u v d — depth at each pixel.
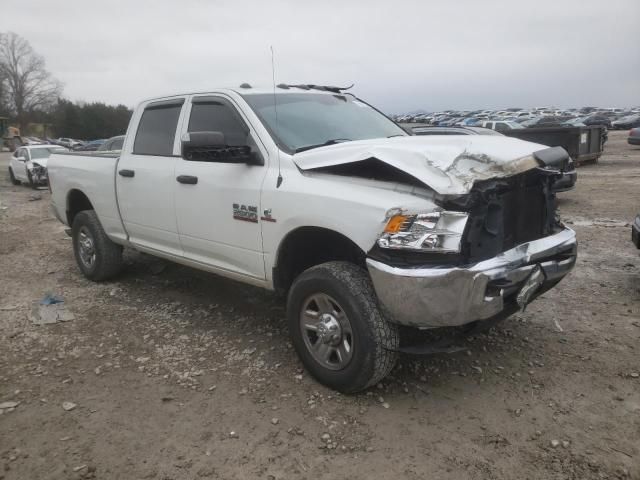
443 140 3.40
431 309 2.90
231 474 2.74
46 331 4.54
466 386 3.53
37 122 90.50
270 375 3.71
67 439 3.04
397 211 2.95
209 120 4.31
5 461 2.86
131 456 2.89
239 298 5.26
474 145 3.25
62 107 76.38
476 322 3.30
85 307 5.11
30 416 3.27
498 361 3.86
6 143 61.78
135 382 3.66
